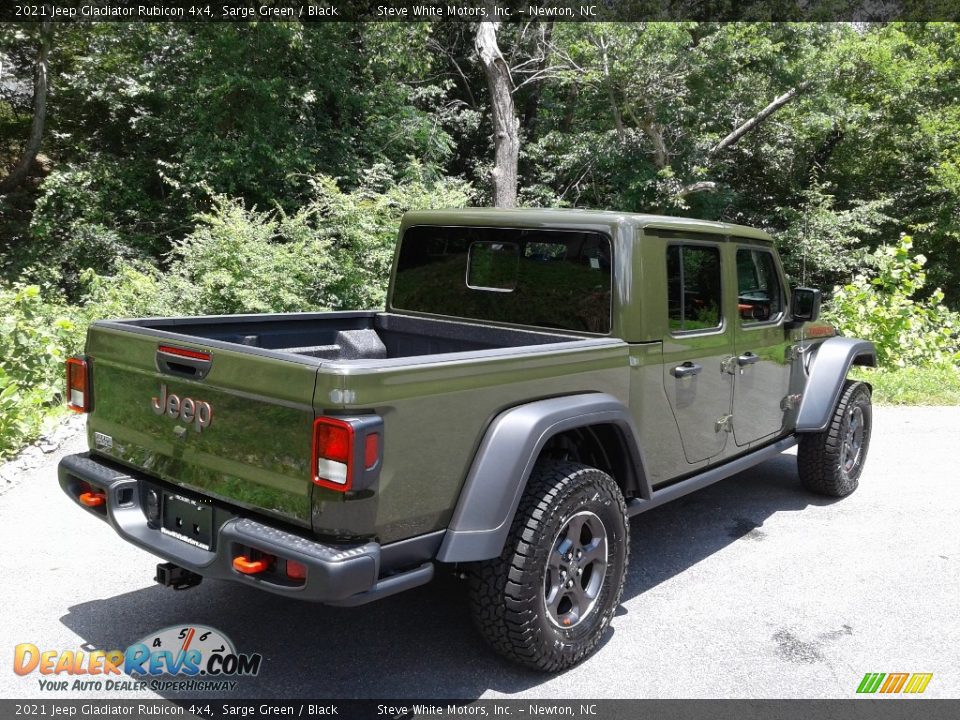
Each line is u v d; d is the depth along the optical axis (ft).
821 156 74.13
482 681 10.46
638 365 12.23
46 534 14.99
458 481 9.55
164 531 10.33
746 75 64.80
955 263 72.79
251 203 54.85
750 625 12.19
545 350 10.56
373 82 61.57
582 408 10.63
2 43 53.36
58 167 55.93
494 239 13.99
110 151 58.23
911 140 69.92
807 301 16.06
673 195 63.62
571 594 10.83
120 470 10.96
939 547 15.52
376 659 10.96
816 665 11.05
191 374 9.73
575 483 10.38
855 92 67.87
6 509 16.21
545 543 10.03
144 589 12.91
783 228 70.59
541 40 66.49
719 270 14.19
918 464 21.40
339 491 8.34
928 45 68.59
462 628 11.87
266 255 34.40
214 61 52.60
